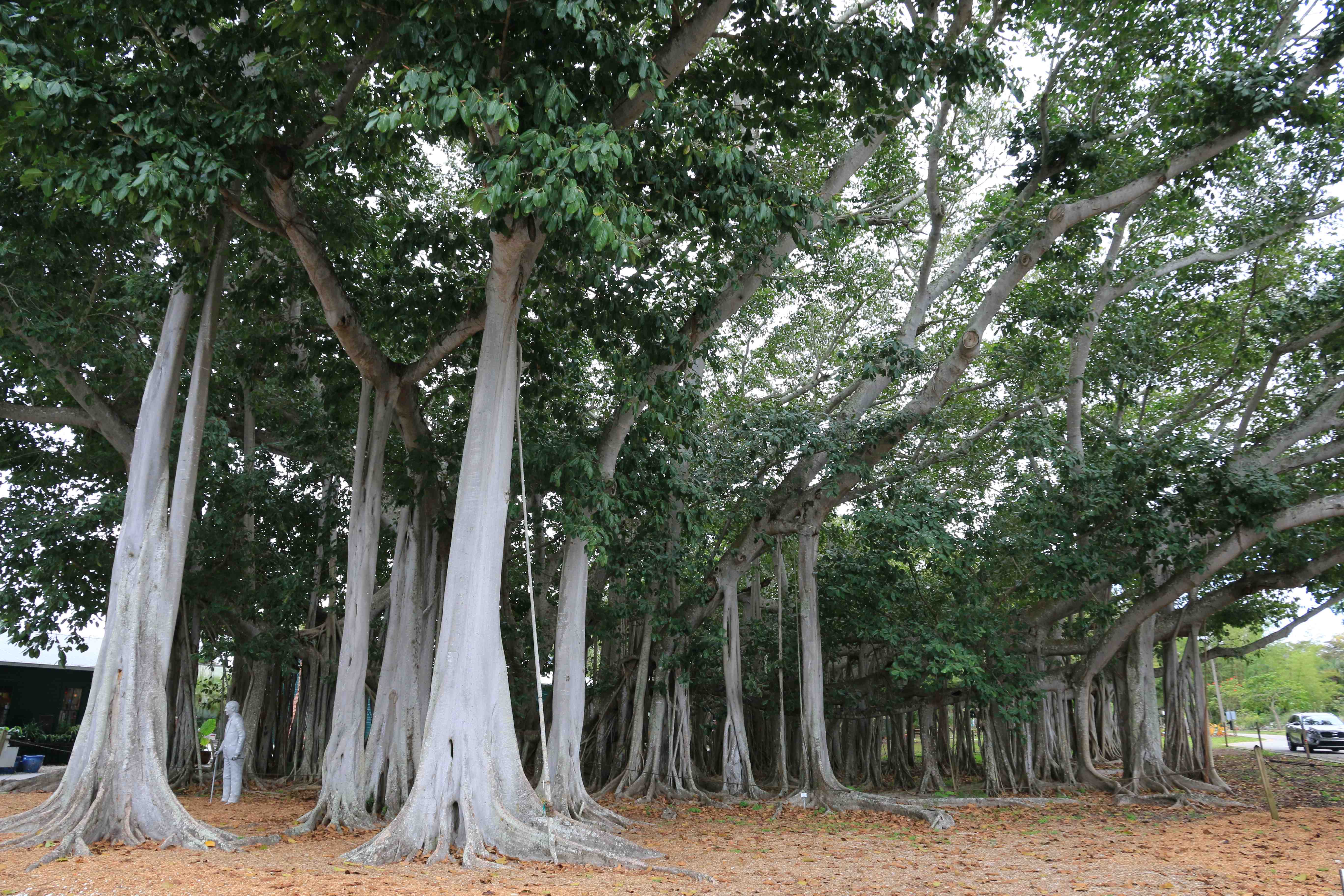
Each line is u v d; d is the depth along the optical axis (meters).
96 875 7.54
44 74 8.37
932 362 19.47
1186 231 18.05
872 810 14.06
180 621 16.31
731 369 21.00
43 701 23.58
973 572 16.77
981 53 11.52
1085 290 17.42
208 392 12.08
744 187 10.91
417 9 8.61
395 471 15.46
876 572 16.77
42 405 16.91
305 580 17.56
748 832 12.14
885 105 12.20
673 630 16.58
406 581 12.91
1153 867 8.99
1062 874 8.63
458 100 8.13
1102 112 16.39
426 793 9.34
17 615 15.73
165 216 8.46
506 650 16.72
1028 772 16.56
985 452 20.97
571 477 12.55
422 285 13.36
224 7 9.82
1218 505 15.16
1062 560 15.52
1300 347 16.00
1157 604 16.08
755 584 20.00
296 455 18.41
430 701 9.87
